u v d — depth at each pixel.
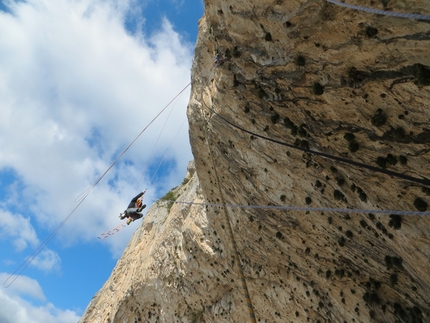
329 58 16.34
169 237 46.47
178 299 44.03
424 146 15.77
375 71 15.49
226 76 21.78
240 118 23.38
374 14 13.71
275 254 29.98
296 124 20.36
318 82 17.55
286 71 18.38
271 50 18.14
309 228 25.34
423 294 20.88
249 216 29.03
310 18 15.30
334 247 24.94
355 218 21.47
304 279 29.30
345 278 25.81
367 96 16.39
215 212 33.59
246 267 33.84
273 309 32.69
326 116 18.59
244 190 27.47
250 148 24.34
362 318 25.00
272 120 21.16
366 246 22.44
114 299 58.78
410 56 14.12
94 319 63.56
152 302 48.78
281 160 22.92
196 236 38.69
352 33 14.91
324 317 28.42
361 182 19.34
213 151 27.97
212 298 40.09
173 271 43.88
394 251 20.44
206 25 27.33
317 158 20.84
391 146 16.94
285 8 15.69
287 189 24.23
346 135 18.16
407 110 15.56
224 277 37.19
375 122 16.61
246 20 17.98
